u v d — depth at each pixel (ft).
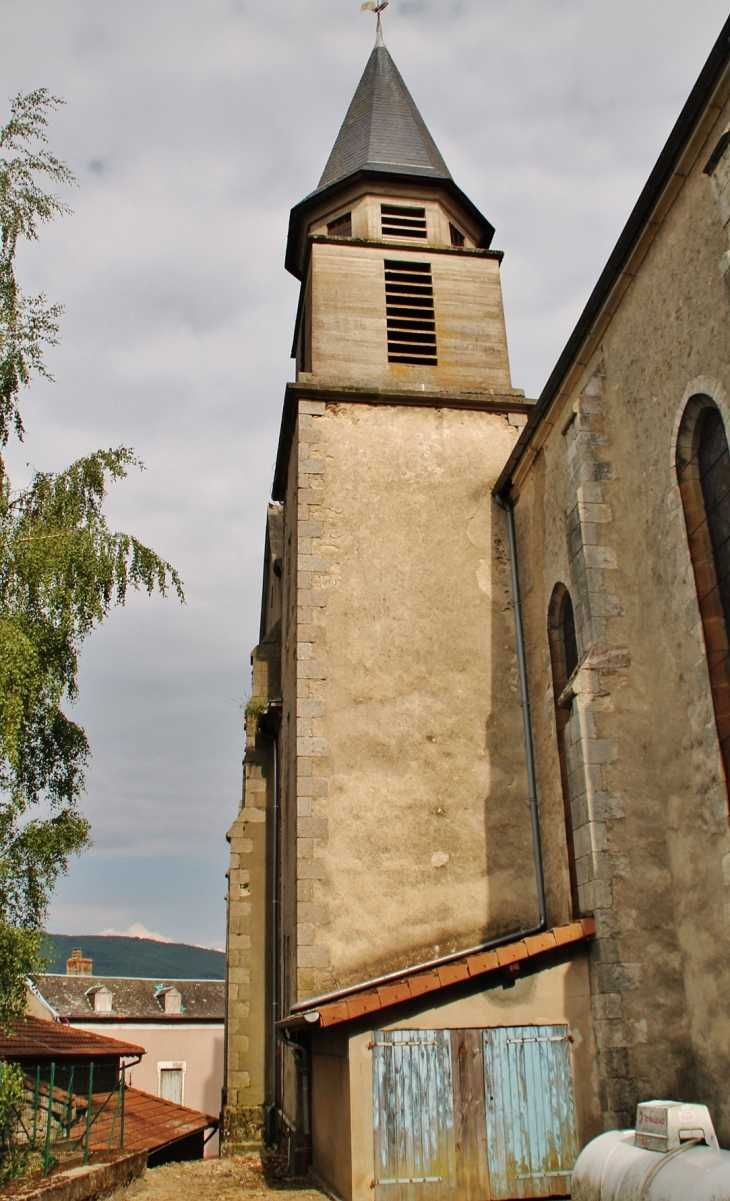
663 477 30.76
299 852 37.65
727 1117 25.46
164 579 37.96
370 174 55.06
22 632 33.12
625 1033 27.78
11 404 38.34
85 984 120.67
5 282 39.58
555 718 37.83
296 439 46.44
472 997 29.32
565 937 29.09
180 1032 114.93
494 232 58.49
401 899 37.45
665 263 31.19
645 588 31.60
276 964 50.01
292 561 47.52
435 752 40.11
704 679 27.78
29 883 32.32
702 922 27.27
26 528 36.73
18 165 40.47
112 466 39.22
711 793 27.09
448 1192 27.35
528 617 41.88
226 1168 41.14
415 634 42.24
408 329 50.49
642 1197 20.58
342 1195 29.01
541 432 40.16
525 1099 28.43
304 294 55.31
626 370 33.76
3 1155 31.99
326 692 40.65
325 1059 33.35
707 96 27.71
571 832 35.78
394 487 45.11
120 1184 34.42
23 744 34.99
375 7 68.23
